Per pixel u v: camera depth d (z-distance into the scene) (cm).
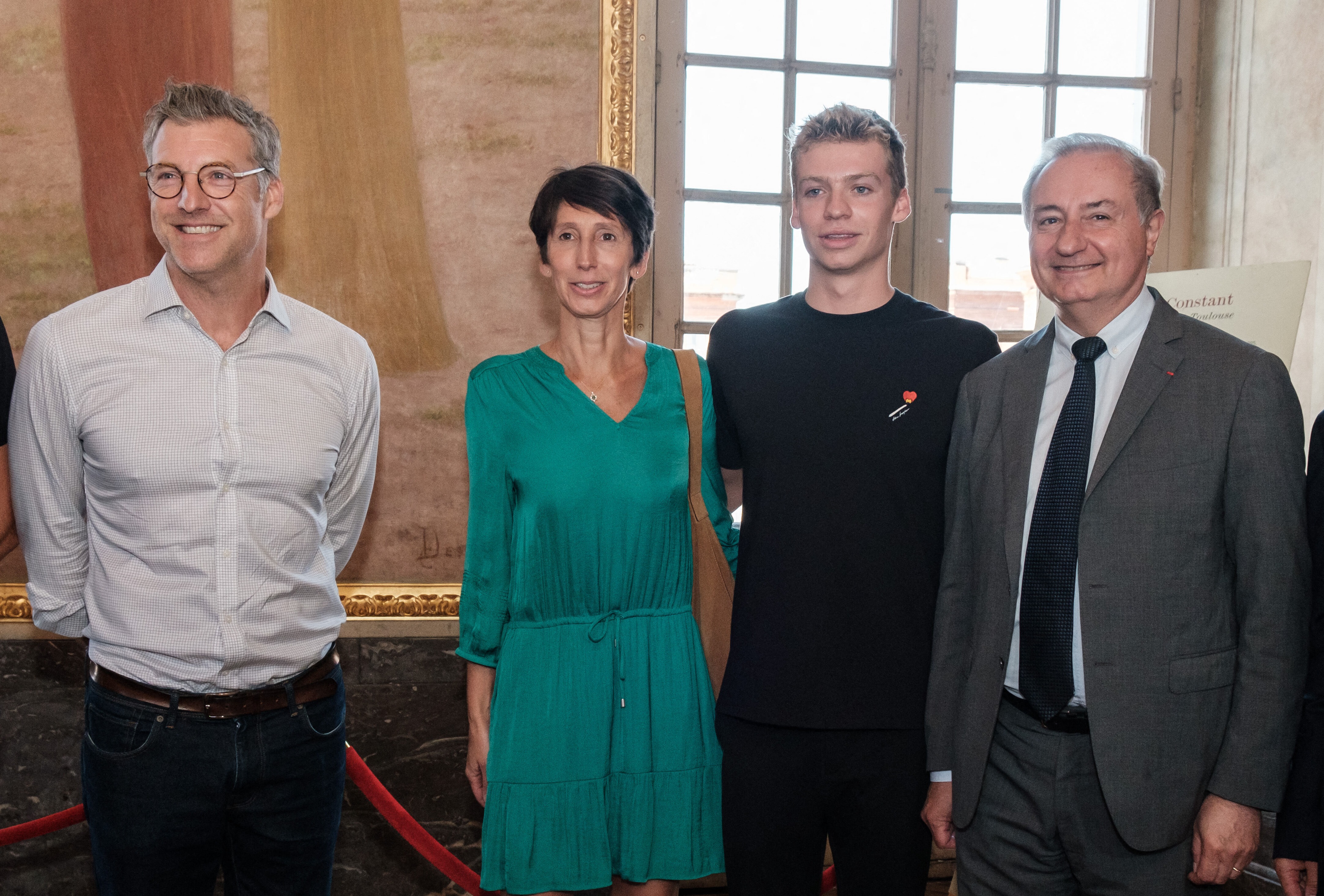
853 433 168
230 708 155
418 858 279
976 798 155
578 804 168
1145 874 146
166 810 153
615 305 174
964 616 164
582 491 168
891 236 178
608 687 170
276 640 158
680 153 299
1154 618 142
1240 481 139
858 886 169
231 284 154
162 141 149
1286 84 282
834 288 177
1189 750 142
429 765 277
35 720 270
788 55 303
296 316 167
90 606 158
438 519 277
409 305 273
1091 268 149
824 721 162
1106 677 143
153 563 152
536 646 171
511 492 174
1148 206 151
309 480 161
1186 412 143
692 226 303
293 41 266
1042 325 225
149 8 264
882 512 166
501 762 169
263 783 159
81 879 275
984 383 165
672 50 297
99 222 268
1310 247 275
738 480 198
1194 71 314
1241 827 138
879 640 164
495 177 273
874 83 309
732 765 168
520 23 271
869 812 166
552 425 170
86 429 152
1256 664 138
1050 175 153
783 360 175
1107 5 315
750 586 171
